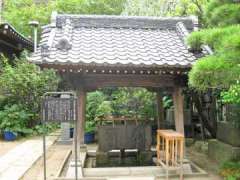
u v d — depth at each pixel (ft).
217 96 24.41
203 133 28.99
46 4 51.52
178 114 19.30
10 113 31.65
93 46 18.89
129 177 18.22
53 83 34.88
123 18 21.50
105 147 21.15
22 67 33.81
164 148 19.51
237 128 21.02
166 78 19.20
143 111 29.89
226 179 17.52
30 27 45.39
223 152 21.49
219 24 16.76
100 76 18.80
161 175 18.13
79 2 45.24
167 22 21.90
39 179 17.99
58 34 20.16
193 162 22.08
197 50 18.61
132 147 21.27
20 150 25.90
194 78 13.52
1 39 34.37
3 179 17.95
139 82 19.03
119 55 17.78
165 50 19.12
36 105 33.78
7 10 50.80
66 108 15.98
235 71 13.03
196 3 27.04
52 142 29.48
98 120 27.32
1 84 32.73
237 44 12.30
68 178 17.60
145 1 41.11
